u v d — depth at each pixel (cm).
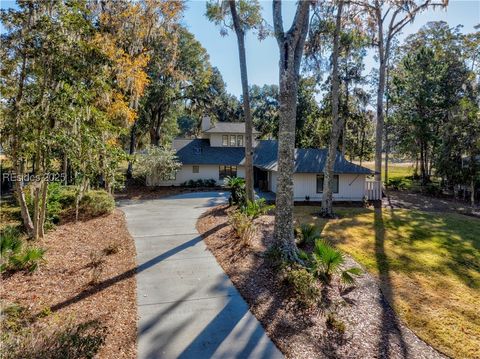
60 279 714
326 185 1575
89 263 819
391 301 696
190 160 2616
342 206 1888
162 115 2869
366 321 601
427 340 557
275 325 555
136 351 474
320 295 673
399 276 846
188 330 533
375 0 1825
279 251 827
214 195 2158
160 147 2500
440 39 2581
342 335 543
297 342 511
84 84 927
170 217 1395
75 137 885
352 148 3428
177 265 819
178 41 2345
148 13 1838
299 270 713
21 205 980
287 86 844
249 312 595
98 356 452
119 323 546
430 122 2414
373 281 802
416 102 2467
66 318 544
